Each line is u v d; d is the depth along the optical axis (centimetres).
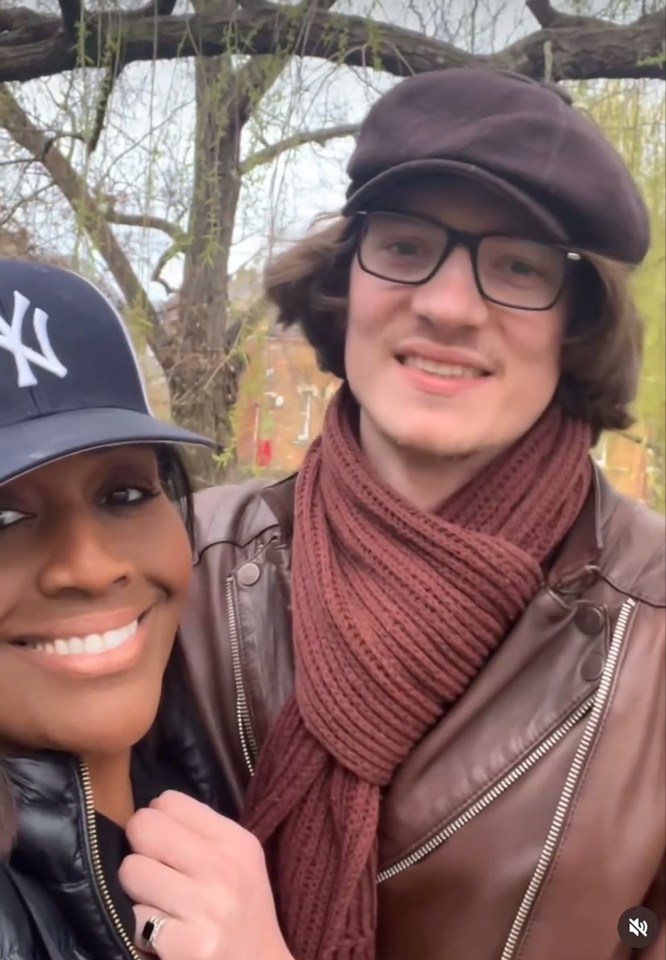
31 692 54
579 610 73
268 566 84
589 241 72
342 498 81
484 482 77
